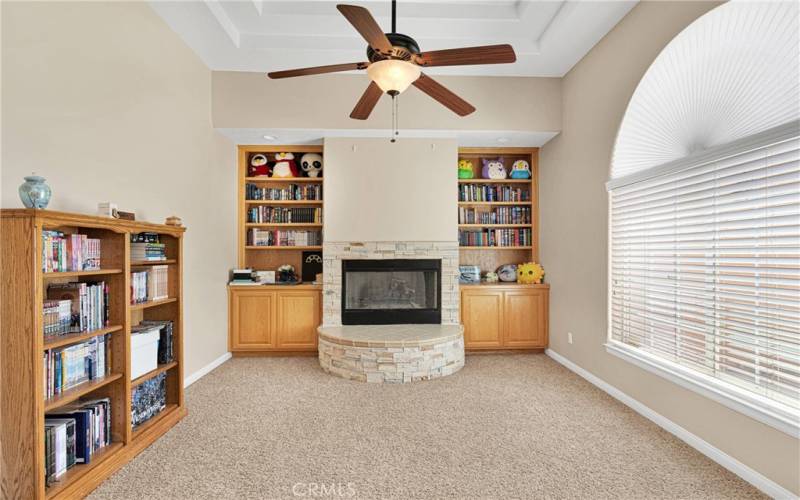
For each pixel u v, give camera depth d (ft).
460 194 15.78
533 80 13.62
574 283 12.80
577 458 7.38
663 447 7.80
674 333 8.72
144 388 8.21
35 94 6.59
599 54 11.23
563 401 10.21
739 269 7.17
